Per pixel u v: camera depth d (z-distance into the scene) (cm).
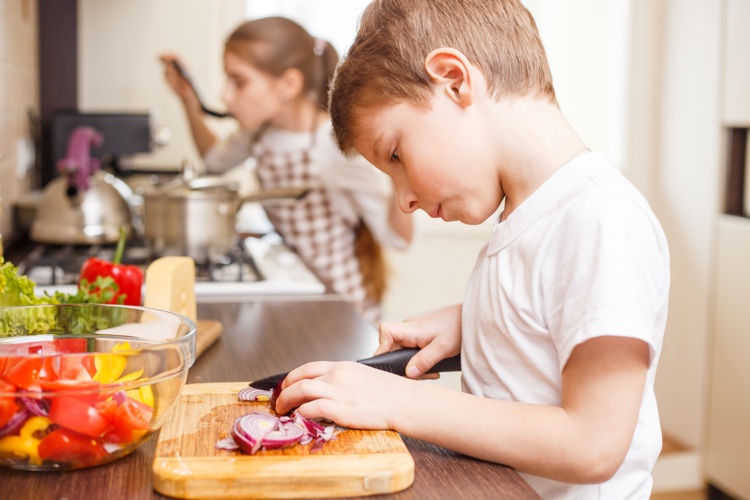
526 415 80
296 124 239
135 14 323
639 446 90
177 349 81
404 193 96
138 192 268
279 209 239
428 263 338
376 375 86
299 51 236
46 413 74
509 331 89
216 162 279
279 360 121
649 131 334
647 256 81
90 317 94
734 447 279
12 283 106
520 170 90
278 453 76
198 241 190
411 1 92
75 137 206
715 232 292
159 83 327
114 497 71
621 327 76
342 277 242
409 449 85
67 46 304
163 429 82
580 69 341
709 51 297
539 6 336
